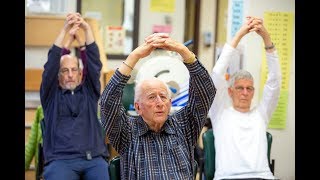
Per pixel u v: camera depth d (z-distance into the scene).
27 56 4.52
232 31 3.69
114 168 2.45
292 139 3.74
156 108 2.29
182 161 2.31
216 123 3.12
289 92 3.68
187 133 2.40
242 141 3.04
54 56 3.10
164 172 2.26
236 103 3.15
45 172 3.04
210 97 2.33
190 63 2.26
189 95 2.40
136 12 5.38
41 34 4.50
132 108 3.58
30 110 4.16
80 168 3.07
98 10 5.25
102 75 4.04
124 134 2.32
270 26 3.61
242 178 2.94
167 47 2.22
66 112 3.15
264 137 3.08
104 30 5.28
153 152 2.30
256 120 3.12
